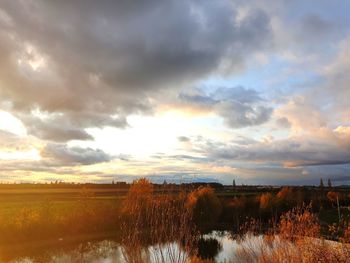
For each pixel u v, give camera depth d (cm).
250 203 4809
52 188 12025
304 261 1100
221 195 7419
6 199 8694
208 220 4859
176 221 1205
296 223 1195
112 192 8738
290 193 3841
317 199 3738
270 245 1166
